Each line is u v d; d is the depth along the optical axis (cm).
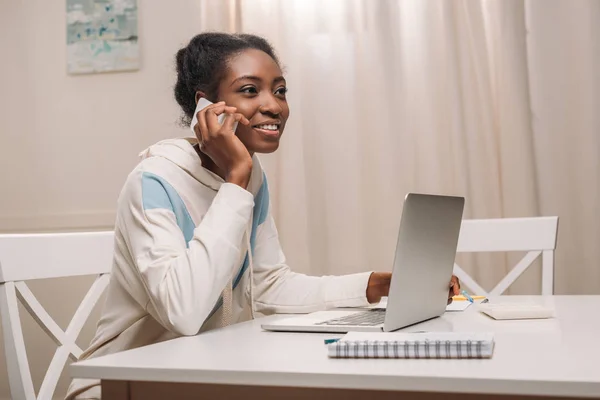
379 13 276
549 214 260
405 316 104
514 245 204
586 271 257
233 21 290
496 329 100
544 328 99
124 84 310
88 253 147
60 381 301
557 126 260
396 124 274
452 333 81
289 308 143
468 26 268
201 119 121
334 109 279
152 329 123
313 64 281
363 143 277
